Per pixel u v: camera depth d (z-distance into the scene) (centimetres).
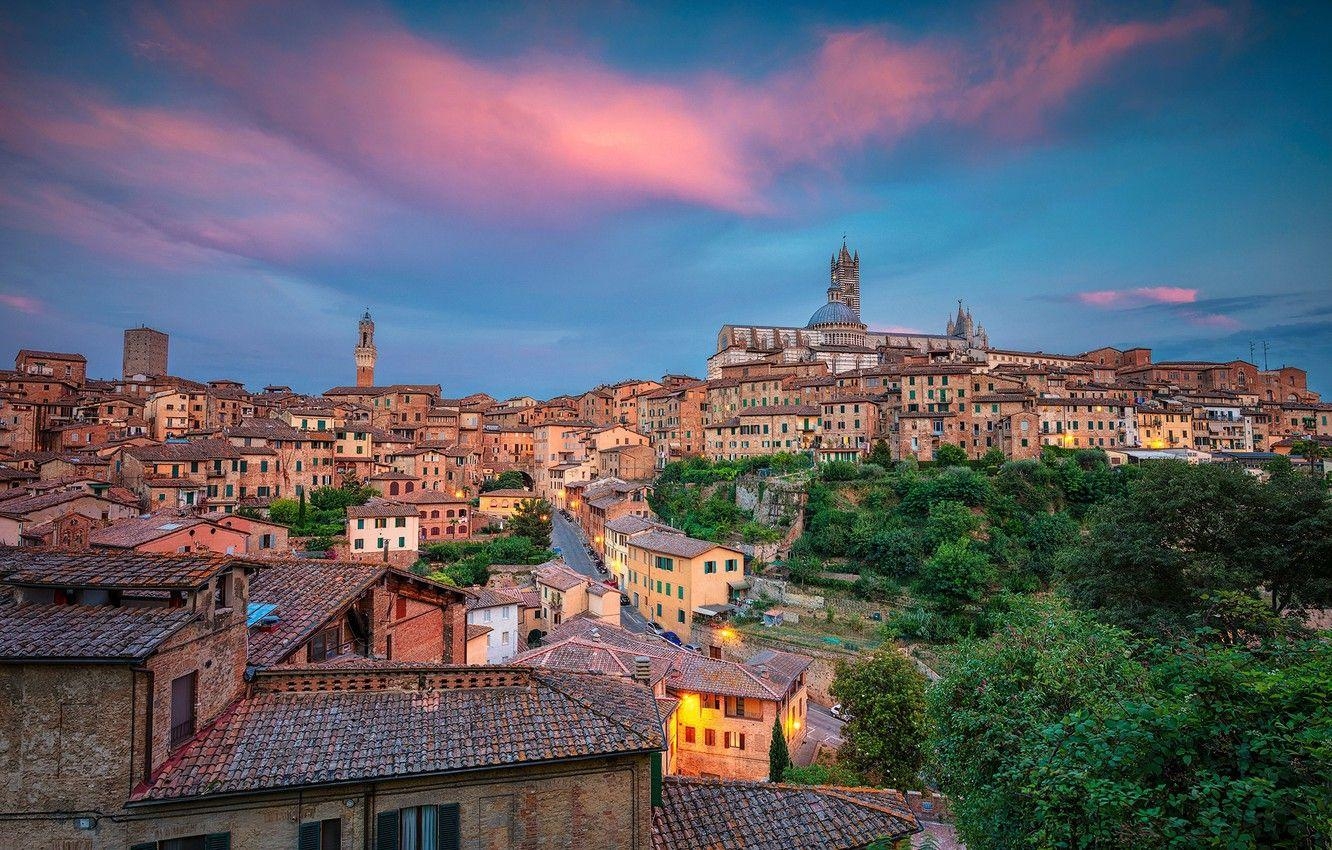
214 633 1717
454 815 1648
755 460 12000
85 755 1469
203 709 1667
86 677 1479
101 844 1463
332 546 8869
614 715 1866
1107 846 1314
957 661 2923
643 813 1781
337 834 1591
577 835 1736
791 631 7619
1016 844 1816
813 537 9594
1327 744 1116
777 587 8350
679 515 11375
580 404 19225
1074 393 13350
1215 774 1239
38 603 1692
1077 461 10875
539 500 11994
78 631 1547
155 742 1506
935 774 2927
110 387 14612
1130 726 1339
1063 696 2217
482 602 6550
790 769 4178
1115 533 5012
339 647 2466
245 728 1694
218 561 1797
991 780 2177
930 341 19462
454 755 1655
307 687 1866
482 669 1978
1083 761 1395
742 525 10394
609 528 10375
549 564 9044
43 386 13100
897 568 8650
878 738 4569
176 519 6022
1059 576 5572
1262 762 1300
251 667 1873
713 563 8144
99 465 9288
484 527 11119
